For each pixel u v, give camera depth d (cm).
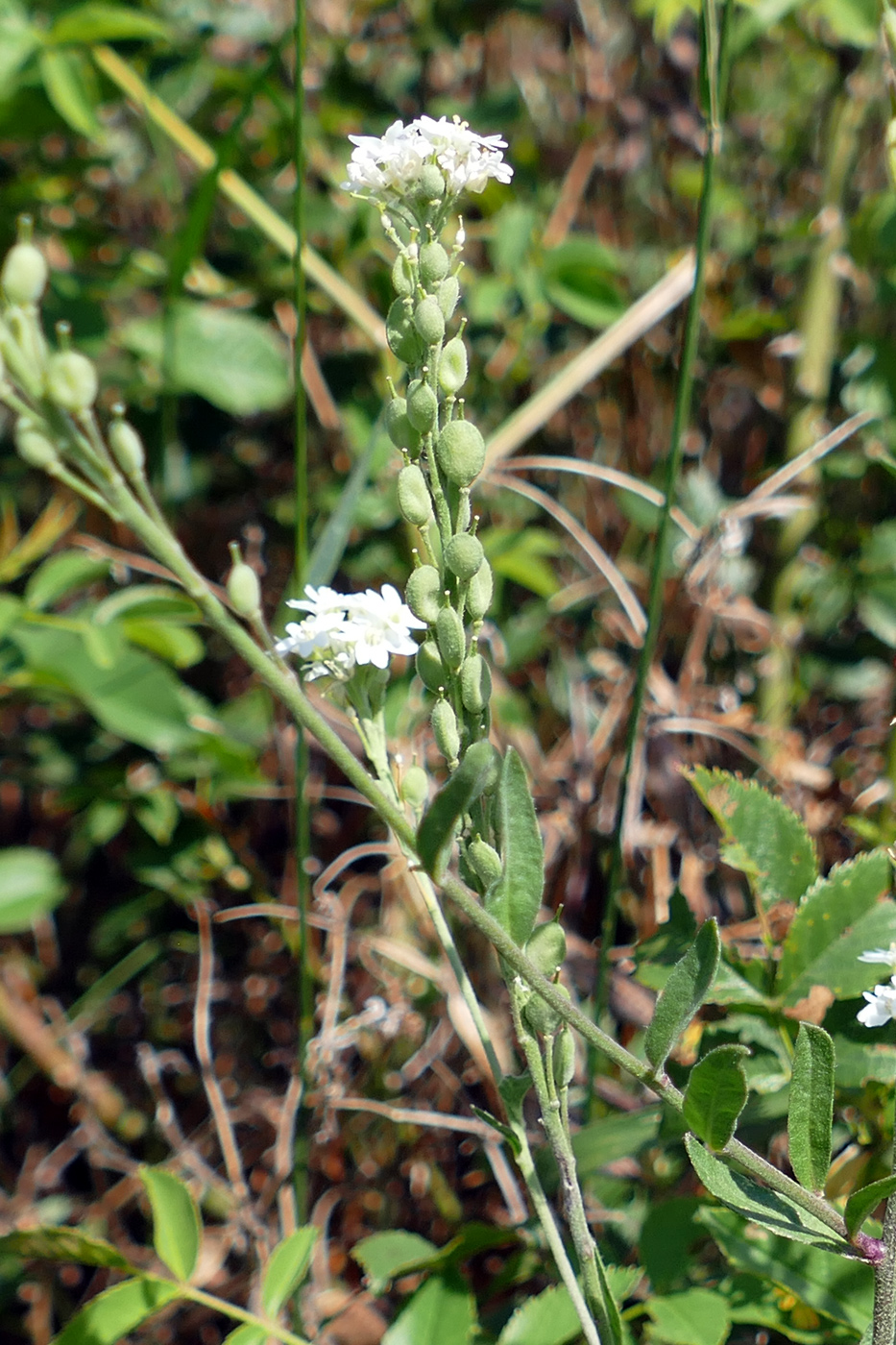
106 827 55
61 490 61
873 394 59
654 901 50
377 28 72
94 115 51
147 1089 58
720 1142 36
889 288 60
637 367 65
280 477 65
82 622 48
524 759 56
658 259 69
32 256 34
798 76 70
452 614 36
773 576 61
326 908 55
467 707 37
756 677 59
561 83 74
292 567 63
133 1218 56
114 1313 41
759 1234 40
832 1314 40
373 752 37
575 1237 38
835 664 60
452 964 39
